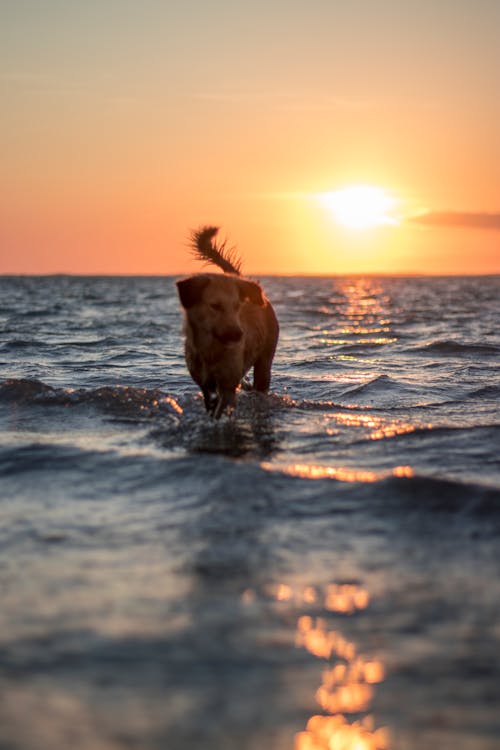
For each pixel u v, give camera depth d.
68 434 6.44
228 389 7.02
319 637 2.68
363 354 14.02
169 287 92.50
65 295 54.25
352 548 3.57
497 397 8.64
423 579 3.18
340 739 2.12
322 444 6.01
